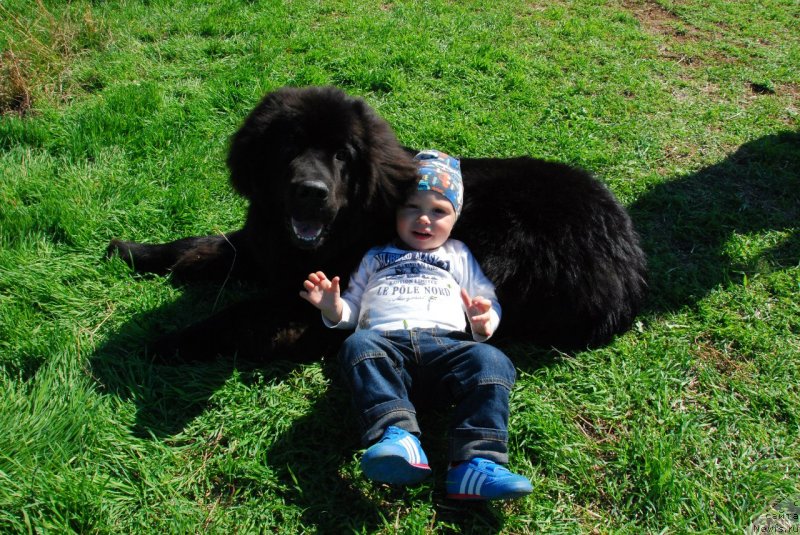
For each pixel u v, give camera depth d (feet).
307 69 16.44
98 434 7.23
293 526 6.61
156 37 19.13
